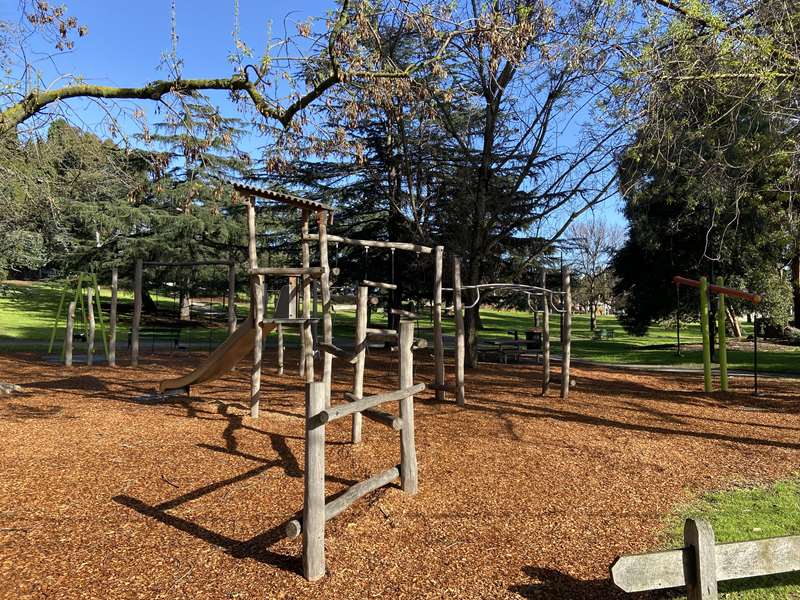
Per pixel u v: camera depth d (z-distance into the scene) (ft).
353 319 123.75
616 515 15.43
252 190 22.93
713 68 26.99
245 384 37.58
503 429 25.13
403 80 26.63
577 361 64.54
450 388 34.55
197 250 88.17
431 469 18.97
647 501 16.58
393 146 52.11
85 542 12.96
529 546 13.41
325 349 22.56
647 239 75.51
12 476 17.08
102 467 18.30
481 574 12.01
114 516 14.47
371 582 11.57
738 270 75.82
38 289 129.08
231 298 37.40
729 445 23.30
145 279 93.45
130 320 98.99
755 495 17.22
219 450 20.59
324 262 23.85
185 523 14.15
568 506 16.02
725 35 26.04
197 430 23.41
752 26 25.88
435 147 49.80
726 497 17.06
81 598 10.61
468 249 50.88
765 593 11.45
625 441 23.57
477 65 41.70
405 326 16.65
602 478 18.61
